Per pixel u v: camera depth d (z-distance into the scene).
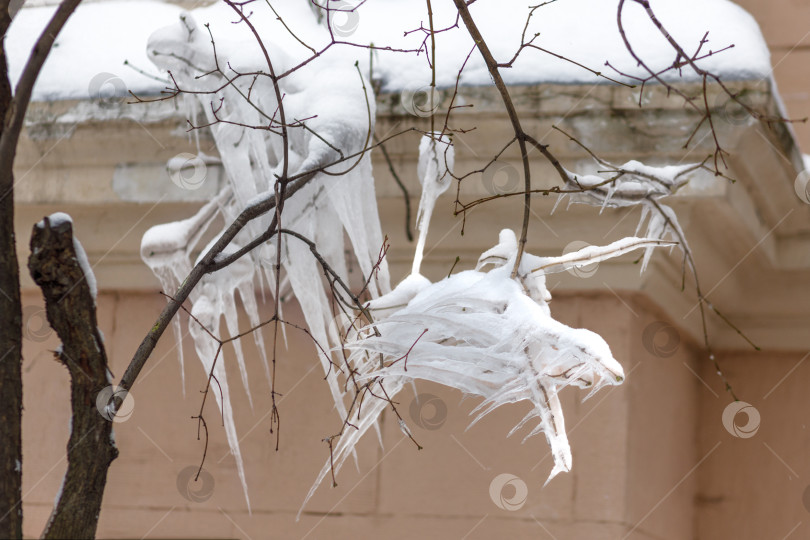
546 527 4.70
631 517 4.71
